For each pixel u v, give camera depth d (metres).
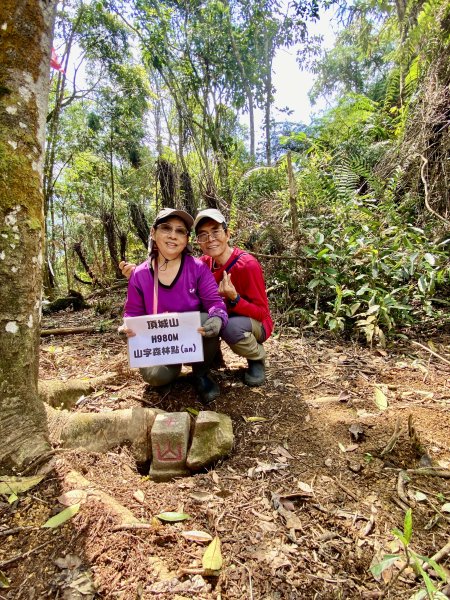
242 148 8.86
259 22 7.79
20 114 1.43
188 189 5.33
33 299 1.48
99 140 8.83
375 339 2.77
